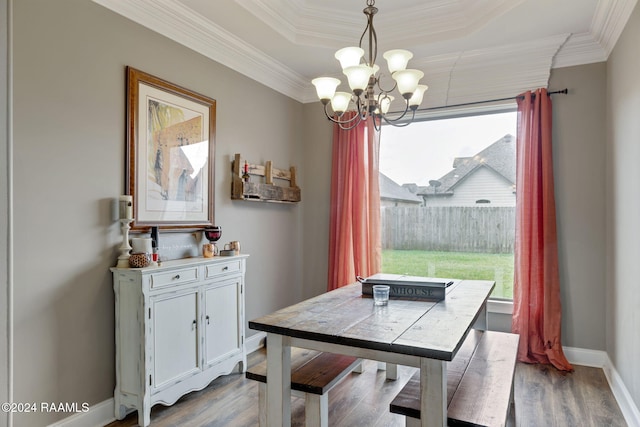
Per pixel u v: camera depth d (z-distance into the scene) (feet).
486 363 6.84
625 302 8.42
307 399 6.14
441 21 10.50
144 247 8.01
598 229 10.53
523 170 11.00
